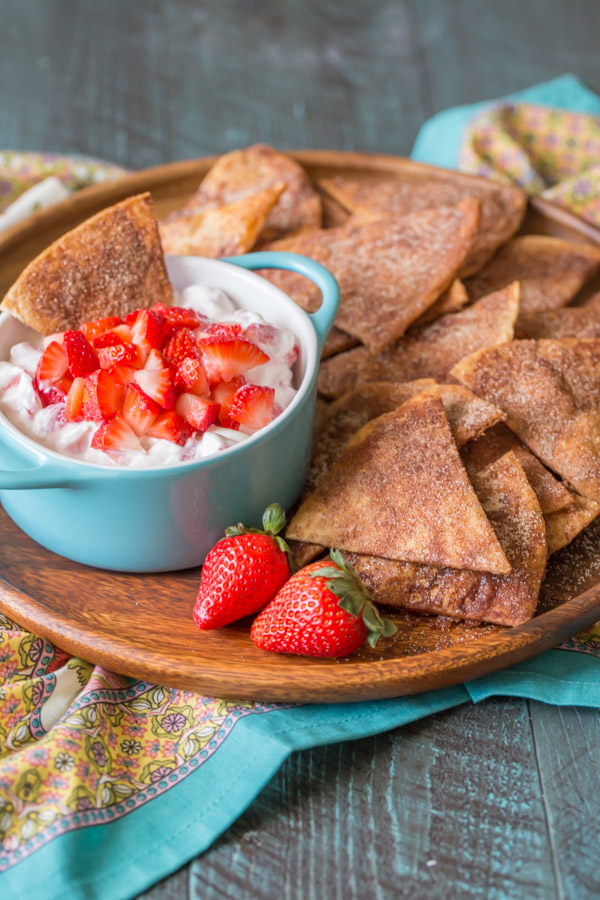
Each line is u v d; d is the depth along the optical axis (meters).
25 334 0.56
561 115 0.76
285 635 0.50
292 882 0.48
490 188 0.67
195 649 0.51
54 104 0.83
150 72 0.88
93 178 0.71
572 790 0.50
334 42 0.95
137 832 0.48
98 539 0.52
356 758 0.50
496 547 0.51
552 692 0.52
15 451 0.51
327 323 0.56
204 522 0.53
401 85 0.90
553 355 0.57
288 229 0.65
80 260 0.56
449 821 0.49
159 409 0.52
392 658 0.51
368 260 0.61
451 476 0.53
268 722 0.50
